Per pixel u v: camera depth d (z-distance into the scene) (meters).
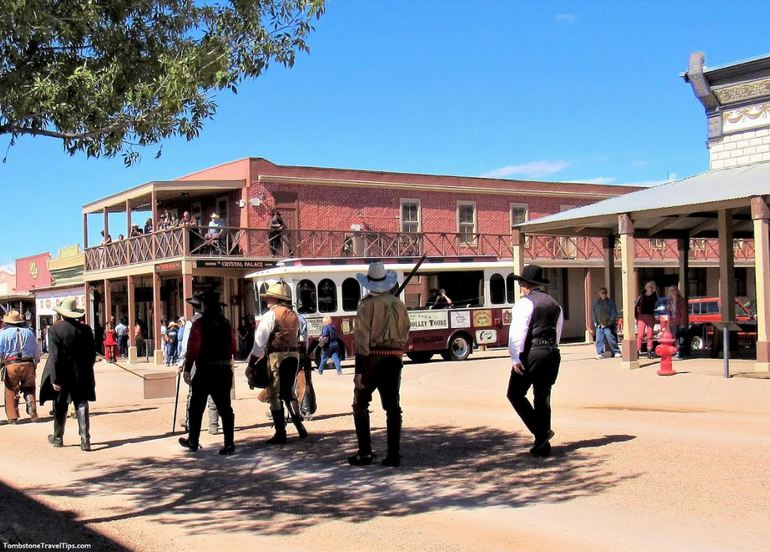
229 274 30.05
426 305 25.09
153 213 30.77
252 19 8.60
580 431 10.16
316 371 22.38
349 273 24.02
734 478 7.38
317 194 32.12
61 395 10.48
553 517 6.39
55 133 8.33
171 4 9.34
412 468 8.40
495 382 16.88
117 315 39.03
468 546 5.75
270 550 5.86
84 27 8.67
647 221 21.58
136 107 8.60
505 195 36.62
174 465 9.19
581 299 37.34
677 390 13.81
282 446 10.08
